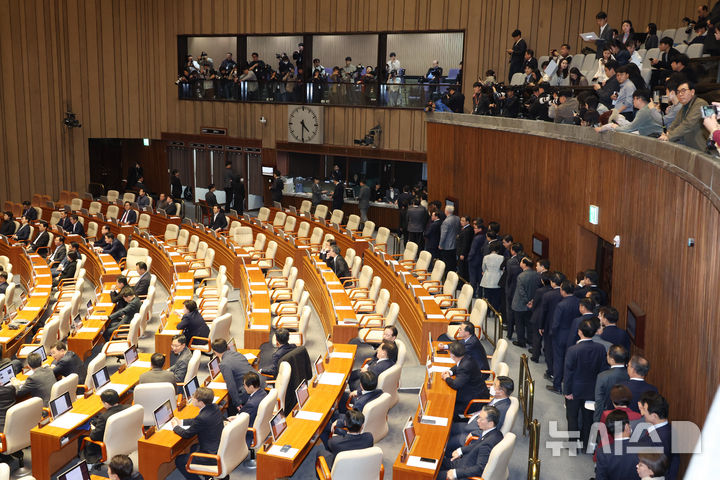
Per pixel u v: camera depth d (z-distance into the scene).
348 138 24.97
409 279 14.91
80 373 11.26
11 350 13.23
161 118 29.55
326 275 15.61
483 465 7.18
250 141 27.30
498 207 15.95
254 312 13.54
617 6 19.20
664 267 8.13
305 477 8.84
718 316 6.05
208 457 8.31
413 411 10.40
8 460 9.59
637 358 7.15
